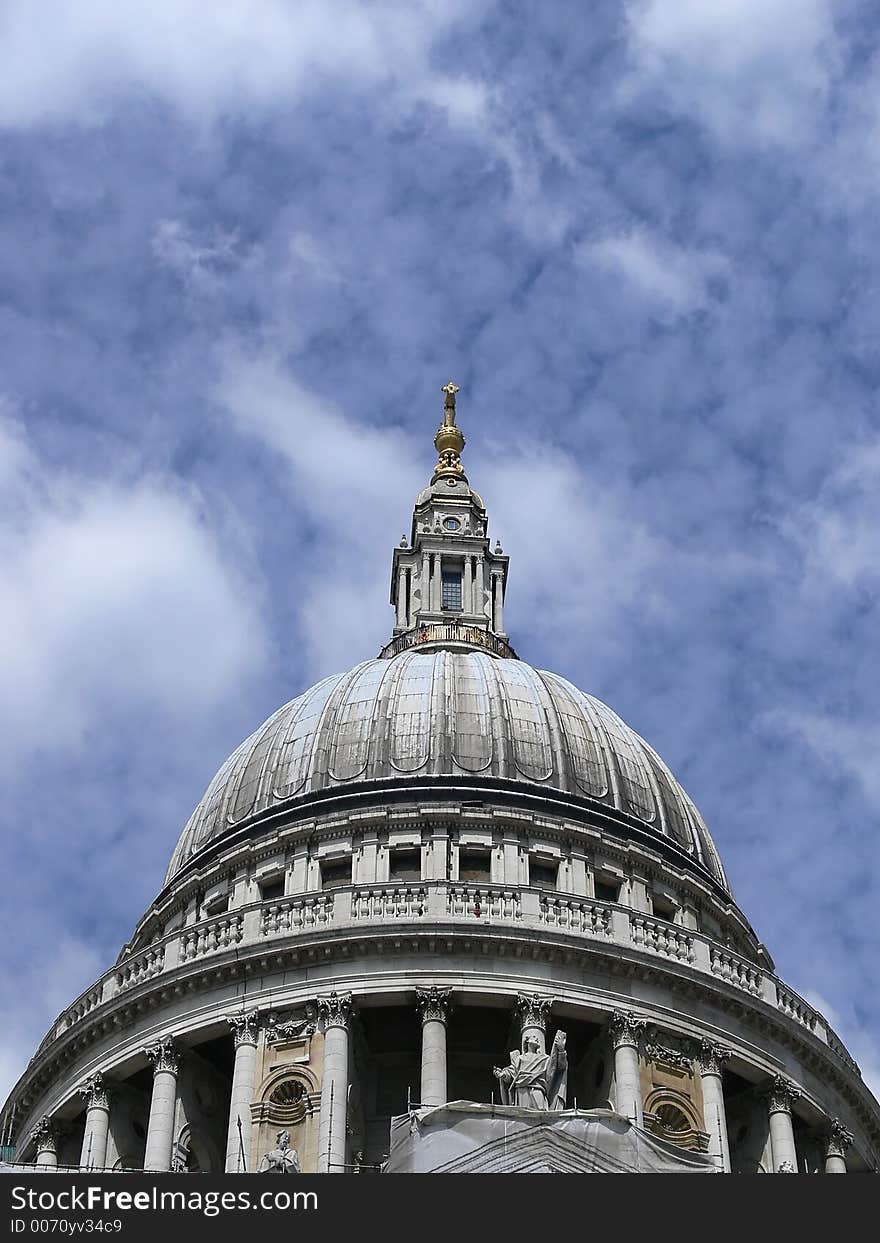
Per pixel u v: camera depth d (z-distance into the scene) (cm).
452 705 8869
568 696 9269
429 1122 6222
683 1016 7606
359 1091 7431
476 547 10294
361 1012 7494
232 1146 7175
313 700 9244
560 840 8406
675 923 8231
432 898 7631
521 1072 6750
